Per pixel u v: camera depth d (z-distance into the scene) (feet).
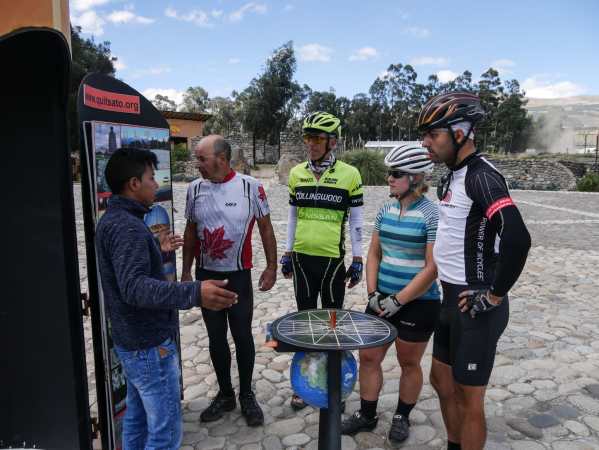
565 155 134.21
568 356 13.69
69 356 7.32
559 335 15.34
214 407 10.42
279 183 74.08
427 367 13.12
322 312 7.80
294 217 11.41
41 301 7.25
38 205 7.04
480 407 7.25
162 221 9.36
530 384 12.01
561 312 17.74
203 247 9.99
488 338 7.03
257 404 10.46
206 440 9.68
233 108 198.90
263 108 145.89
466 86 249.55
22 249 7.20
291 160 75.00
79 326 7.28
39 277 7.21
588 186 79.71
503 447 9.40
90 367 13.00
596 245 31.40
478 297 6.74
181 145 107.96
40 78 6.57
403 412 9.65
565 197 65.41
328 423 6.70
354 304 18.85
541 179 94.89
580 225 40.32
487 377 7.16
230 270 9.91
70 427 7.45
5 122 6.85
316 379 6.81
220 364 10.31
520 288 20.99
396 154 8.99
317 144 10.39
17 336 7.36
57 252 7.14
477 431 7.29
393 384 12.10
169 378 7.13
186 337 15.28
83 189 7.32
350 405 11.08
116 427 8.06
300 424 10.27
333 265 10.75
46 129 6.82
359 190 10.78
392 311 8.82
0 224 7.13
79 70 110.11
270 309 18.02
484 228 6.87
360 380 9.81
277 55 146.51
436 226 8.76
